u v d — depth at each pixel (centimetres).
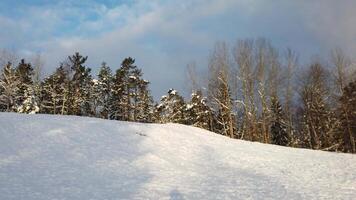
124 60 6706
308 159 2756
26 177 1656
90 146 2378
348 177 2225
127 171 1984
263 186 1894
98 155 2225
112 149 2397
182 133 3122
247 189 1798
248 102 4969
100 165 2034
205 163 2441
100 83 6738
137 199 1477
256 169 2356
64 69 6284
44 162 1948
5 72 5600
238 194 1680
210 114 5753
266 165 2472
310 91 5612
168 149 2622
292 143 5281
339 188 1922
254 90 5009
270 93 5116
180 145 2772
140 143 2644
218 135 3400
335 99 5431
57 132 2523
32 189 1485
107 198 1458
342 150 5112
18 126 2505
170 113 6091
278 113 5791
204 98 5803
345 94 5122
